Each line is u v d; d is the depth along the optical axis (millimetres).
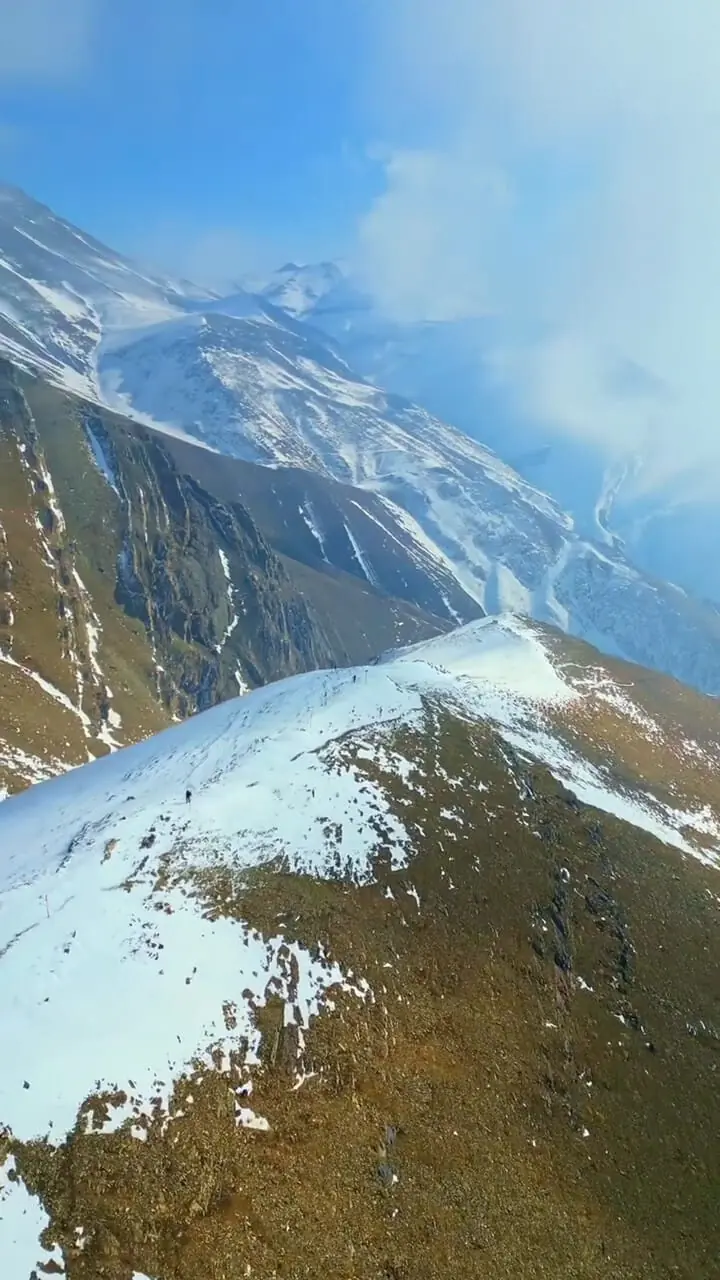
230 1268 22750
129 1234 22516
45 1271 21172
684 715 87812
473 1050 33406
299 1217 24766
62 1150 23641
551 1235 28422
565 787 53875
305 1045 29953
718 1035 39219
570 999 37875
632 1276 28469
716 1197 32156
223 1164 25047
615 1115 33719
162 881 34469
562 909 42344
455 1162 28984
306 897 35906
